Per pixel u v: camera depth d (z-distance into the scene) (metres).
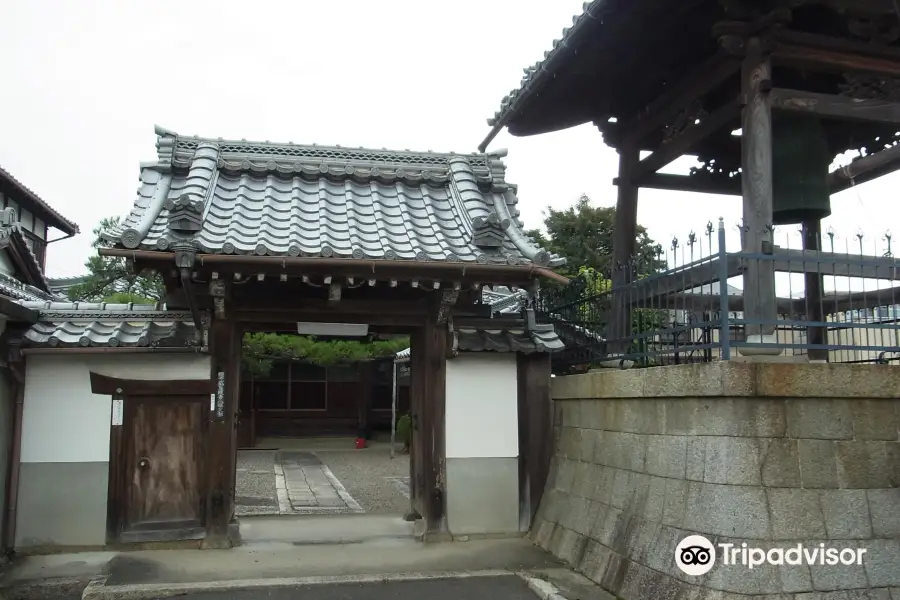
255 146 8.53
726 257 5.38
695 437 5.36
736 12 6.13
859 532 4.97
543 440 8.19
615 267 8.20
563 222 21.95
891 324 5.83
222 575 6.43
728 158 8.56
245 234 6.92
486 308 8.30
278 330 7.95
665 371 5.70
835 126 7.91
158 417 7.49
